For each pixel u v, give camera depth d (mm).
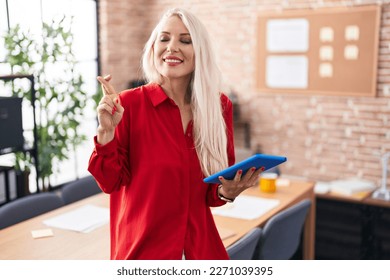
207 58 1571
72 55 4449
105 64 5316
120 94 1590
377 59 4453
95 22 5277
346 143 4742
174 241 1584
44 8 4676
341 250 4191
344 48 4598
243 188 1583
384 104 4500
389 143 4523
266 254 2641
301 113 4930
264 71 5043
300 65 4848
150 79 1653
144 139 1549
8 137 3639
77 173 5340
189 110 1653
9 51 4074
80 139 4664
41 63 4273
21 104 3727
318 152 4895
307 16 4730
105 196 3129
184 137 1601
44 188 4488
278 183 3492
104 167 1456
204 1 5270
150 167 1535
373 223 4023
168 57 1536
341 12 4562
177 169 1555
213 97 1602
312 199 3480
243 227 2596
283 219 2600
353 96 4633
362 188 4211
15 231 2500
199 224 1651
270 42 4965
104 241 2389
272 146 5137
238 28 5129
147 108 1571
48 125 4395
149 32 5668
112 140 1457
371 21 4434
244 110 5230
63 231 2512
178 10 1562
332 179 4859
